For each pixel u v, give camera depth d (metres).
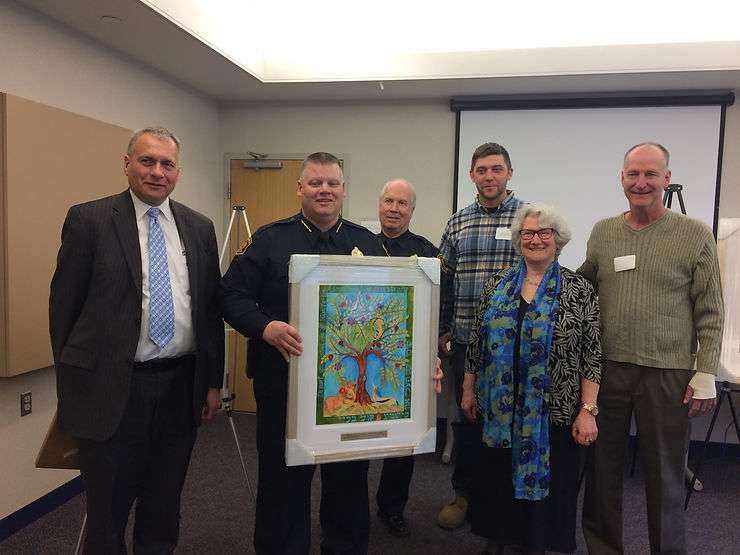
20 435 2.48
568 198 3.78
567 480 1.93
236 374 4.21
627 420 2.04
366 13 3.45
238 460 3.25
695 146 3.59
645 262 1.96
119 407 1.58
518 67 3.28
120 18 2.56
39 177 2.42
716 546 2.40
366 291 1.58
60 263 1.60
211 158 4.15
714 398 1.88
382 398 1.62
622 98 3.63
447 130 3.95
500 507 2.00
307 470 1.78
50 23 2.56
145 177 1.62
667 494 1.97
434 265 1.65
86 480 1.62
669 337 1.94
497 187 2.40
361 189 4.09
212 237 1.89
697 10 3.11
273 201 4.21
